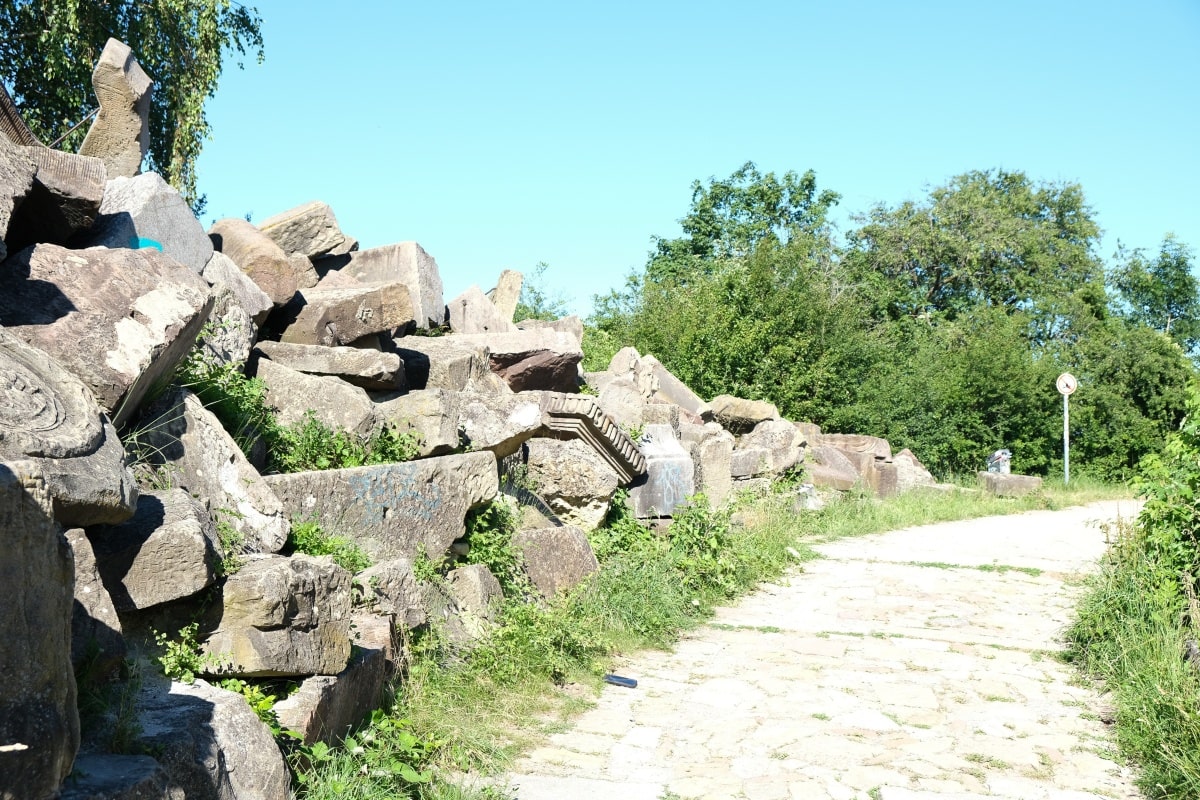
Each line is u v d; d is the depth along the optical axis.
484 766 4.97
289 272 8.95
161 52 17.97
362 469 6.36
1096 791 5.09
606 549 9.31
